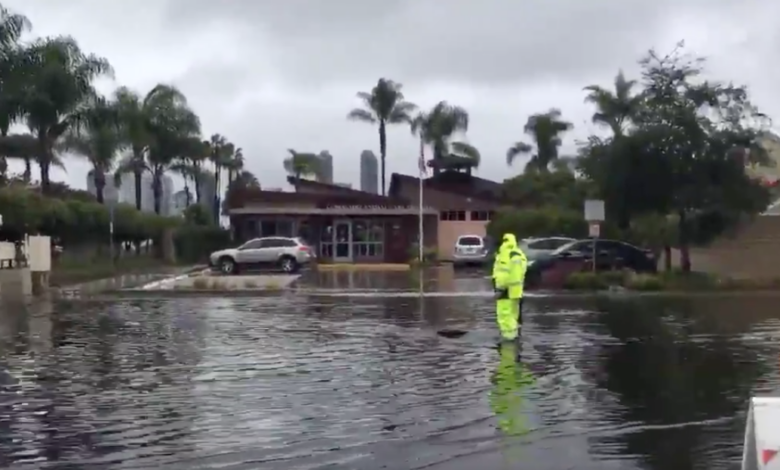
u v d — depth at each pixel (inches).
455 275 1605.6
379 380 522.3
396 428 403.9
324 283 1375.5
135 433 394.0
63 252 1641.2
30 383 511.8
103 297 1126.4
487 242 1904.5
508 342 681.0
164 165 2327.8
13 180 1736.0
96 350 644.1
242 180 3075.8
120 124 1926.7
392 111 2691.9
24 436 389.1
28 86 1700.3
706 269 1466.5
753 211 1296.8
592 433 395.2
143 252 2047.2
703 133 1273.4
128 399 466.9
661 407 449.1
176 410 439.8
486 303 1023.6
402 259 2116.1
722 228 1315.2
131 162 2250.2
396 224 2130.9
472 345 668.1
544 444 376.5
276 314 908.0
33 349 649.0
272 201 2197.3
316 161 3230.8
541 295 1137.4
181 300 1089.4
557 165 2682.1
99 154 1889.8
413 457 355.6
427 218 2203.5
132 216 1846.7
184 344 677.3
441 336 721.6
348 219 2113.7
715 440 382.9
